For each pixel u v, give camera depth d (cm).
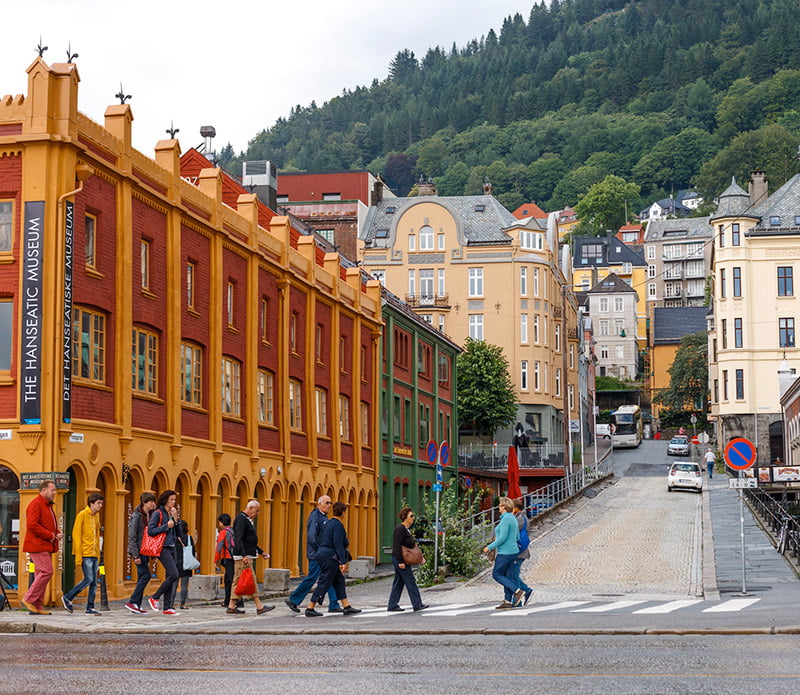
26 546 2106
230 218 3372
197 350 3152
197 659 1436
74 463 2453
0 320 2448
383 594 2992
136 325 2802
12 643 1644
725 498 6656
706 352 14162
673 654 1467
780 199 9500
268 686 1210
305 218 9294
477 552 3609
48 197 2434
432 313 9044
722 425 9262
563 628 1792
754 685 1201
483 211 9369
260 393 3641
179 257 2980
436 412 6088
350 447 4603
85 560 2148
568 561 3828
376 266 9169
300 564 3962
